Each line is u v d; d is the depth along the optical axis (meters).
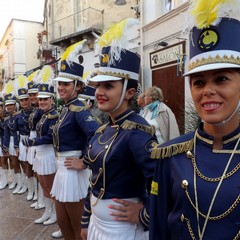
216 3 1.03
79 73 2.89
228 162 1.06
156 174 1.28
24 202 4.91
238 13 1.05
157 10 6.98
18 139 5.12
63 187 2.72
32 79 5.00
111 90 1.68
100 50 1.81
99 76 1.68
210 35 1.06
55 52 14.18
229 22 1.04
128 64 1.70
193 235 1.07
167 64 6.46
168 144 1.24
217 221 1.02
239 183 1.01
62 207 2.82
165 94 6.64
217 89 1.04
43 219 4.02
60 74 2.86
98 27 11.10
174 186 1.16
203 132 1.15
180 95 6.02
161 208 1.24
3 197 5.22
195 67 1.09
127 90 1.73
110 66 1.67
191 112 3.91
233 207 1.00
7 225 3.96
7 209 4.58
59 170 2.82
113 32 1.74
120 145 1.62
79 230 2.79
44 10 17.75
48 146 3.61
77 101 2.87
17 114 5.12
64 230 2.89
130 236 1.61
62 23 14.05
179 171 1.15
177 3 6.21
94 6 11.72
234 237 0.99
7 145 5.57
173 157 1.20
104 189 1.67
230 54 1.04
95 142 1.81
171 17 6.32
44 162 3.61
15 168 5.48
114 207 1.62
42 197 4.57
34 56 22.97
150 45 7.30
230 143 1.08
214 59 1.04
